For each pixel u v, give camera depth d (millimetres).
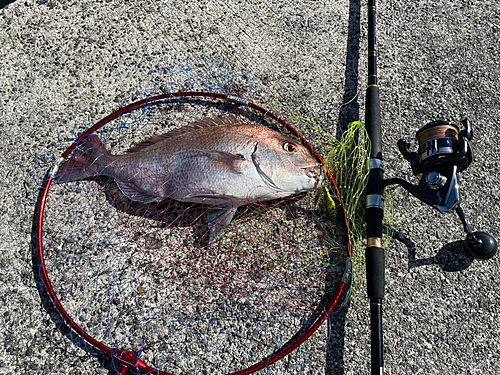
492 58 827
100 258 662
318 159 688
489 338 634
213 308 640
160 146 663
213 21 841
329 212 678
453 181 566
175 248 668
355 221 683
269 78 799
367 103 696
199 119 754
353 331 629
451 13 861
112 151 728
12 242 670
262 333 628
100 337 620
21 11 832
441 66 817
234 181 637
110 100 771
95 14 836
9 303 637
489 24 854
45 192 665
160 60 806
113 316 631
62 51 804
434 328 636
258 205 688
